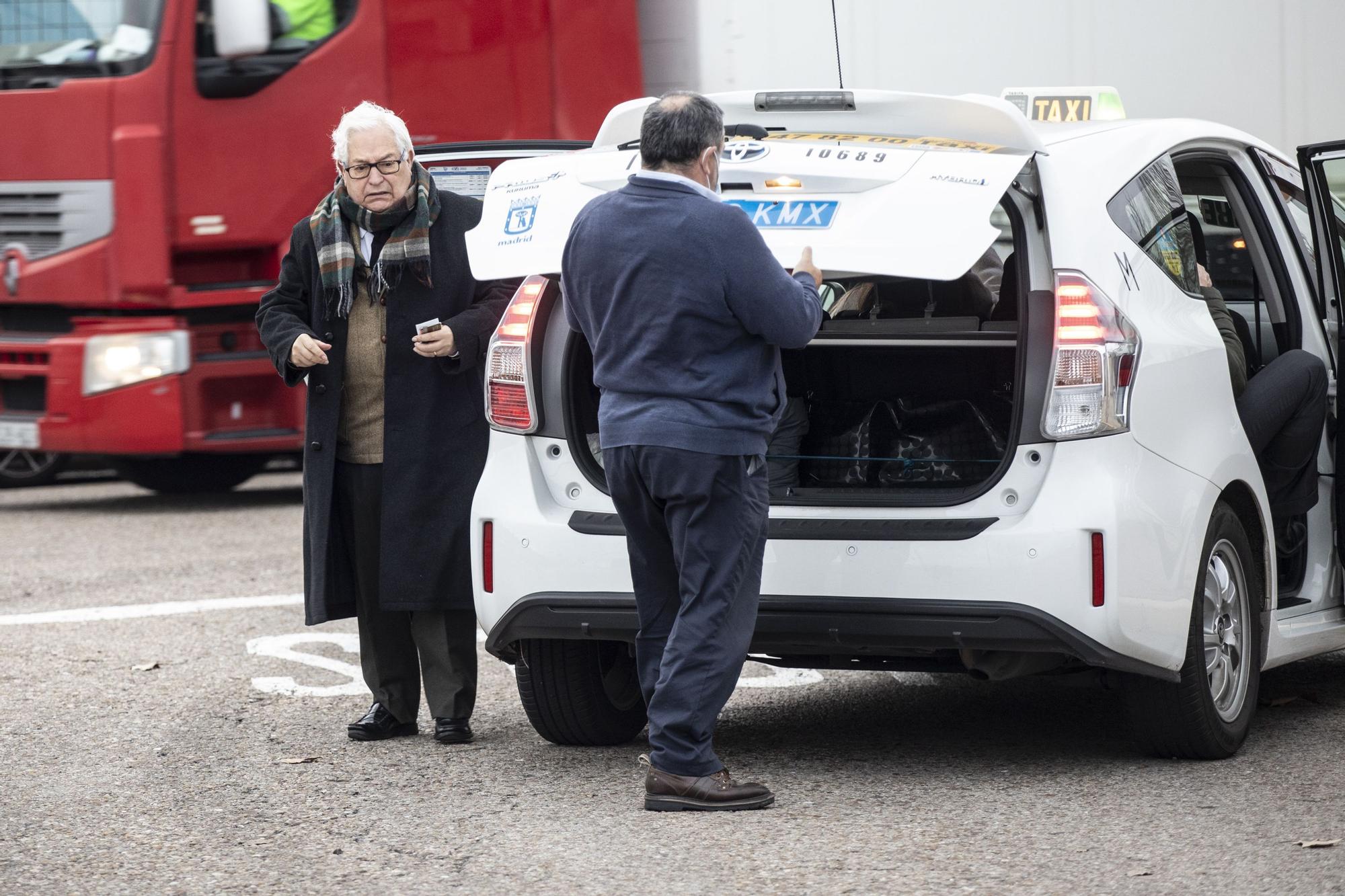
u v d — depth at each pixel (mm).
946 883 8062
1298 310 11617
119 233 20281
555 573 9922
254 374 21219
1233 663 10305
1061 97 11992
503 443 10289
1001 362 10914
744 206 9344
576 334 10195
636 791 9844
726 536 9062
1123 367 9266
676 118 9031
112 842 9016
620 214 9094
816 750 10688
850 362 11078
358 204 10828
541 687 10664
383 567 10867
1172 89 18375
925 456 10875
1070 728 11203
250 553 18703
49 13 20547
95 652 13906
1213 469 9875
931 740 10922
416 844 8898
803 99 10062
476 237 10016
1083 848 8531
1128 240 9836
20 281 20641
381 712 11289
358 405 11016
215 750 10930
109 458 24156
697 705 9211
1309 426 10945
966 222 8945
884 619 9328
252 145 20719
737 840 8805
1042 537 9109
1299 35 18203
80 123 20344
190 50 20375
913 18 18719
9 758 10734
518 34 21297
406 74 21172
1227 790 9508
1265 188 11867
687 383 8961
